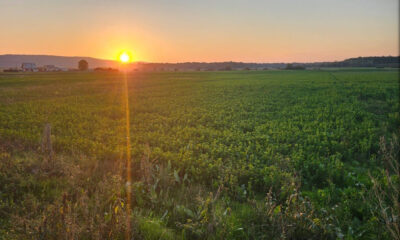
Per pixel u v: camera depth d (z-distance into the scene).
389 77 53.69
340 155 8.57
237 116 16.03
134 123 14.45
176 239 4.28
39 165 6.70
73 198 5.46
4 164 6.55
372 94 25.22
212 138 10.96
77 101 23.56
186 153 8.36
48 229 3.85
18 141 9.89
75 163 7.57
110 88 37.41
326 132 11.34
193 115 16.41
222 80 54.62
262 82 46.25
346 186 6.56
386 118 14.83
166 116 16.72
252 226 4.38
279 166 7.40
